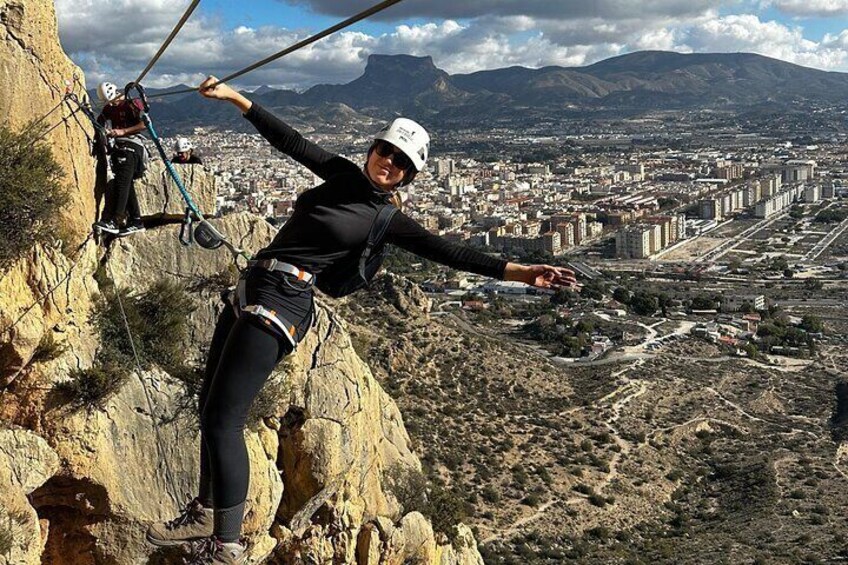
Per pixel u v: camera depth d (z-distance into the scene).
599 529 62.34
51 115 11.98
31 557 11.48
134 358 13.30
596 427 83.56
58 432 12.02
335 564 17.38
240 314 6.43
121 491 12.84
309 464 16.30
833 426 91.44
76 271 12.62
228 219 16.06
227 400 6.28
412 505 21.38
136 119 13.57
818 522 64.94
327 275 6.66
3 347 11.19
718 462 81.12
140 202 15.48
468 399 81.62
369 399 18.95
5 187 10.80
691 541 62.88
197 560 6.29
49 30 12.05
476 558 24.92
